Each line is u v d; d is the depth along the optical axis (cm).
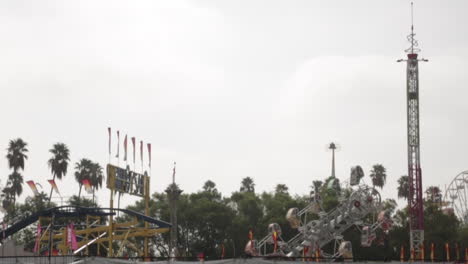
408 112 13688
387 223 11450
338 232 11231
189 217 16238
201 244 16362
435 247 15512
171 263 5909
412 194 13538
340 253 10688
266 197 17888
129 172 12369
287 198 17750
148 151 12862
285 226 16200
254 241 10312
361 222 11431
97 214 11538
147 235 11875
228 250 16225
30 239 15100
